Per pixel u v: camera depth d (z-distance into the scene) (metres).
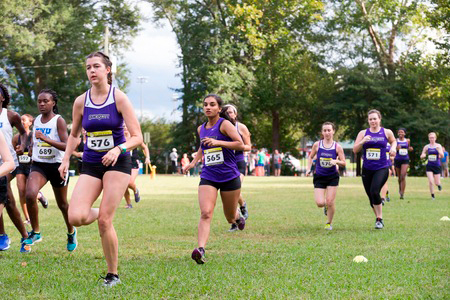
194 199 17.42
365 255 7.15
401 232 9.52
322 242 8.40
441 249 7.64
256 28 44.34
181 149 51.62
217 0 48.28
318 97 50.84
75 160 47.16
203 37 46.47
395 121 45.94
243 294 5.07
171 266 6.44
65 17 42.38
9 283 5.55
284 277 5.81
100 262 6.72
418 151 46.72
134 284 5.45
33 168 7.61
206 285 5.42
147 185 26.84
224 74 45.41
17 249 7.69
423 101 47.25
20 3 39.69
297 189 22.95
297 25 48.53
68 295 5.04
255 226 10.49
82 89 47.12
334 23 48.78
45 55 44.44
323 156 10.08
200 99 47.62
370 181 10.47
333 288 5.30
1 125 7.25
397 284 5.46
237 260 6.82
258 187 24.58
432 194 17.59
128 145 5.31
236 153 10.74
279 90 51.44
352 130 49.09
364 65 47.69
